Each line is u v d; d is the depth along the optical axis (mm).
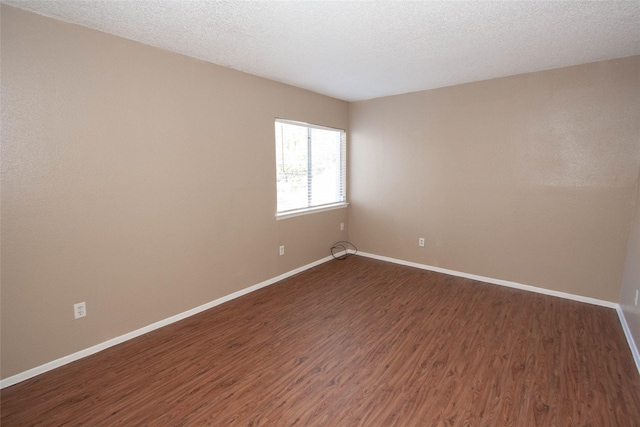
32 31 1979
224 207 3227
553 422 1738
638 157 2900
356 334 2664
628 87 2895
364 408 1842
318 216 4465
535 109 3346
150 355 2367
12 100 1937
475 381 2070
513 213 3594
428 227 4254
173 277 2855
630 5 1920
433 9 1975
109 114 2352
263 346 2488
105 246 2404
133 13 2014
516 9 1978
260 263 3674
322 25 2197
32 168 2035
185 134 2838
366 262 4656
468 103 3758
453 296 3426
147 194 2619
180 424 1728
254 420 1754
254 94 3416
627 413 1795
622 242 3037
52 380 2078
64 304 2229
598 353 2367
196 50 2676
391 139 4449
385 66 3105
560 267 3369
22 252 2035
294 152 4098
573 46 2609
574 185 3221
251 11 1993
